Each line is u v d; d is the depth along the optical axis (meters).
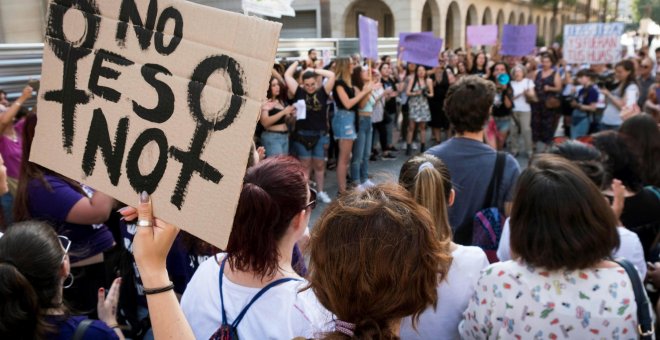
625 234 1.94
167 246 1.14
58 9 1.27
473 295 1.59
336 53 9.21
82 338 1.54
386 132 8.46
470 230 2.46
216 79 1.08
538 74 8.09
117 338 1.62
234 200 1.06
